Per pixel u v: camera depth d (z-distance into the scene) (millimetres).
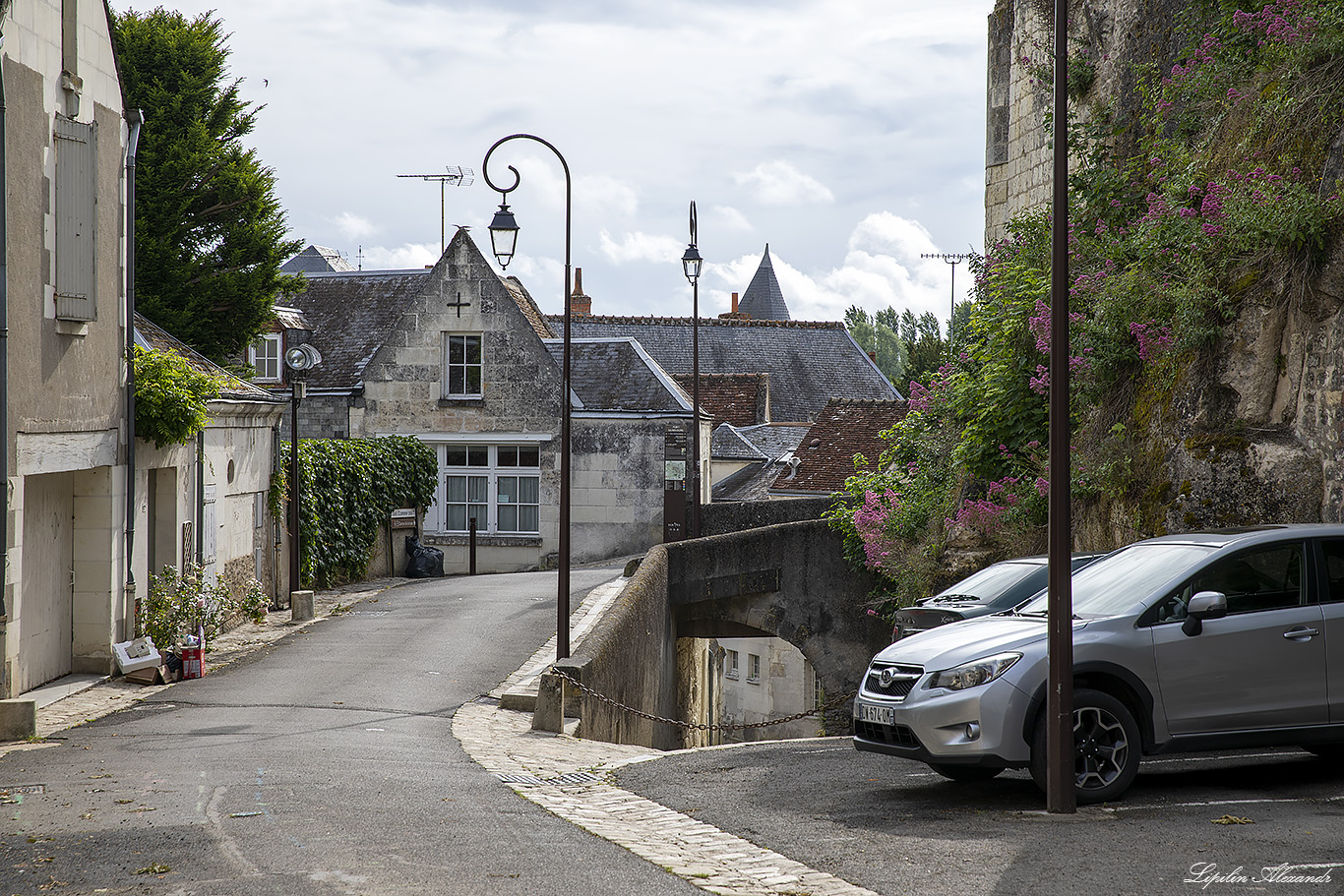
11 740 10391
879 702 7938
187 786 8219
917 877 5863
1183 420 12219
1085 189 16531
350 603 21188
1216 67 13773
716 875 6012
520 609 20078
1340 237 10859
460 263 32562
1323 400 10844
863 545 19844
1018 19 21281
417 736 10938
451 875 5938
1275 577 7934
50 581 13203
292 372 20500
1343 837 6395
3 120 11258
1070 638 7172
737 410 47062
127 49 25797
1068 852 6215
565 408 14875
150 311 24828
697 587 20047
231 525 18312
